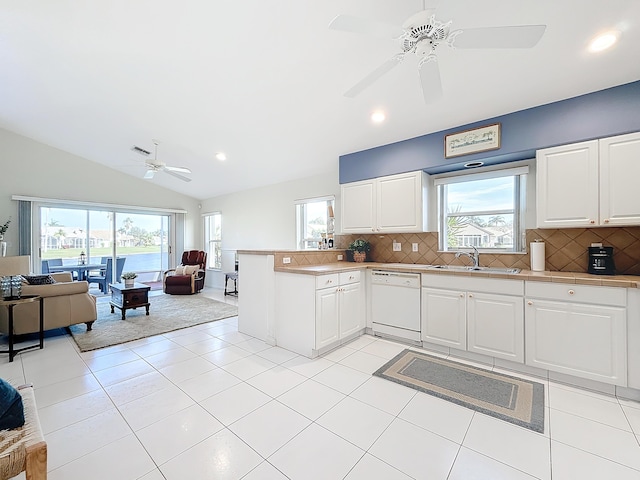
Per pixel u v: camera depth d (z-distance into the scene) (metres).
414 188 3.39
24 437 1.15
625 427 1.73
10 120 4.53
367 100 2.90
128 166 6.14
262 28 2.16
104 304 5.25
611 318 2.06
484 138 2.89
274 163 4.79
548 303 2.30
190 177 6.12
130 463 1.46
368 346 3.08
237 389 2.20
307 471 1.41
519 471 1.40
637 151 2.17
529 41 1.49
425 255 3.61
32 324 3.21
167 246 7.30
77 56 2.73
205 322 4.04
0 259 4.12
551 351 2.29
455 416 1.85
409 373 2.44
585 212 2.37
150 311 4.67
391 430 1.72
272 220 5.85
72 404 2.00
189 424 1.78
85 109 3.87
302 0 1.90
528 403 1.99
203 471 1.41
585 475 1.38
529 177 3.00
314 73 2.62
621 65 2.08
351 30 1.48
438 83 1.84
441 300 2.87
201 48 2.44
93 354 2.90
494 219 3.27
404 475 1.38
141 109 3.64
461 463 1.46
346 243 4.35
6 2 2.12
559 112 2.50
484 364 2.62
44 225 5.52
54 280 4.10
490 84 2.43
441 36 1.47
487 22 1.88
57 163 5.57
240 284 3.59
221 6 2.00
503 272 2.64
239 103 3.23
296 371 2.49
